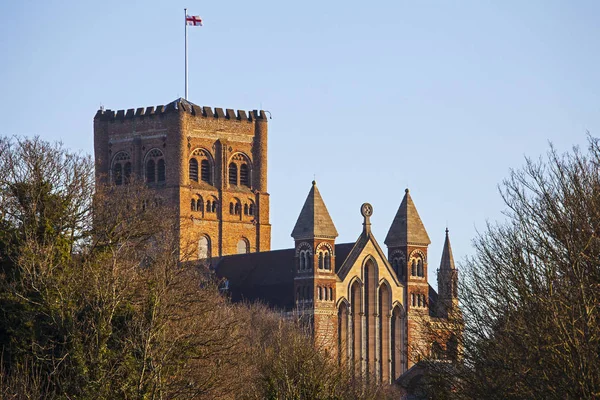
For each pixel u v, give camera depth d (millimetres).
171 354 199750
